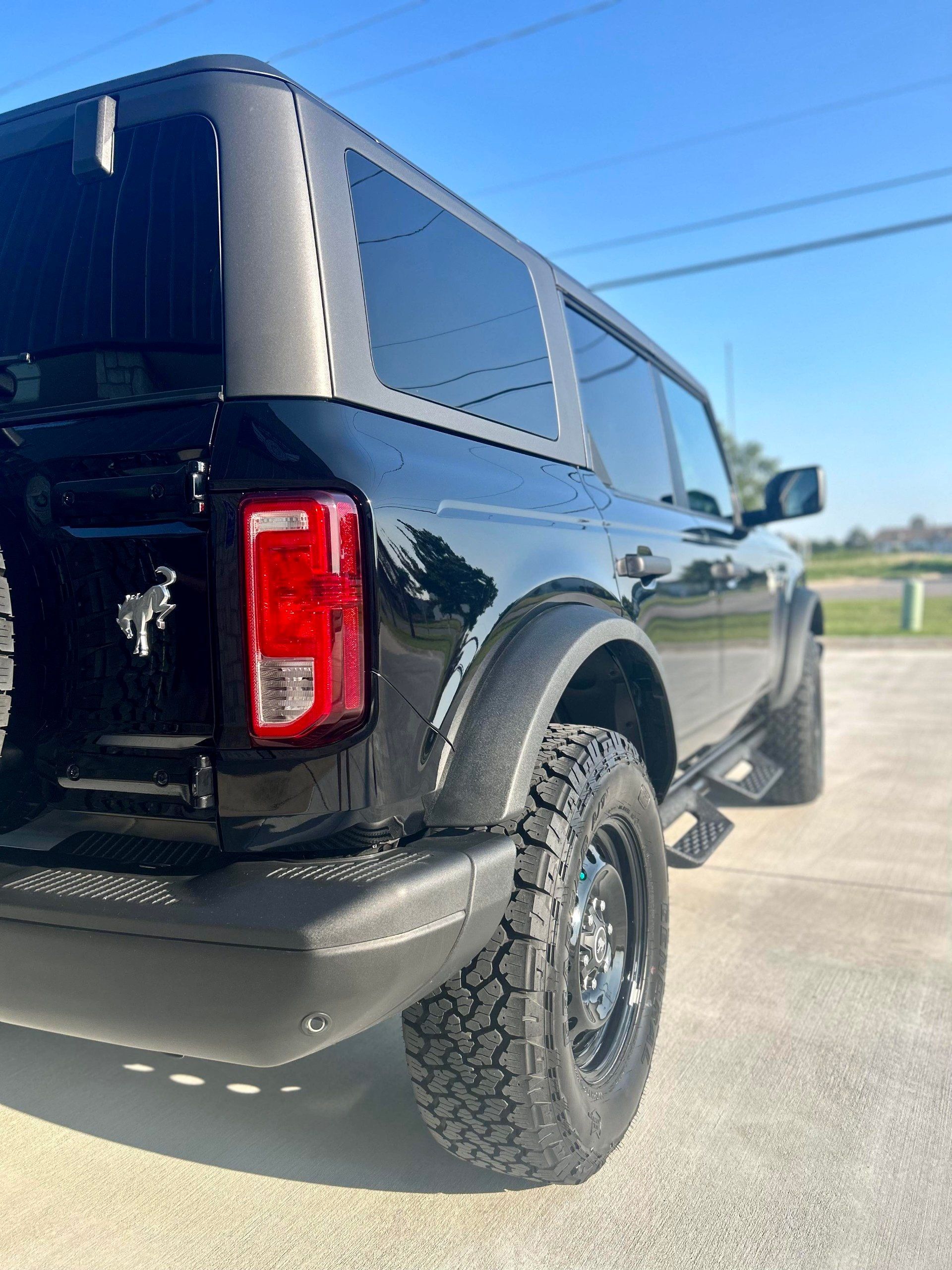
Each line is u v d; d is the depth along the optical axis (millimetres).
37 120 1859
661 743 2570
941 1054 2504
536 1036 1736
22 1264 1734
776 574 4398
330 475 1493
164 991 1432
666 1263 1755
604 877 2098
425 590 1631
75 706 1590
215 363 1588
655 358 3574
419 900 1479
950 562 67562
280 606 1453
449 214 2156
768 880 3883
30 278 1771
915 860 4145
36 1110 2234
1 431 1686
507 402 2234
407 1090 2338
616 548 2488
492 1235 1823
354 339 1677
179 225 1676
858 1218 1878
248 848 1502
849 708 8484
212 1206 1901
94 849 1624
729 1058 2482
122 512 1535
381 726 1534
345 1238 1812
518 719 1761
